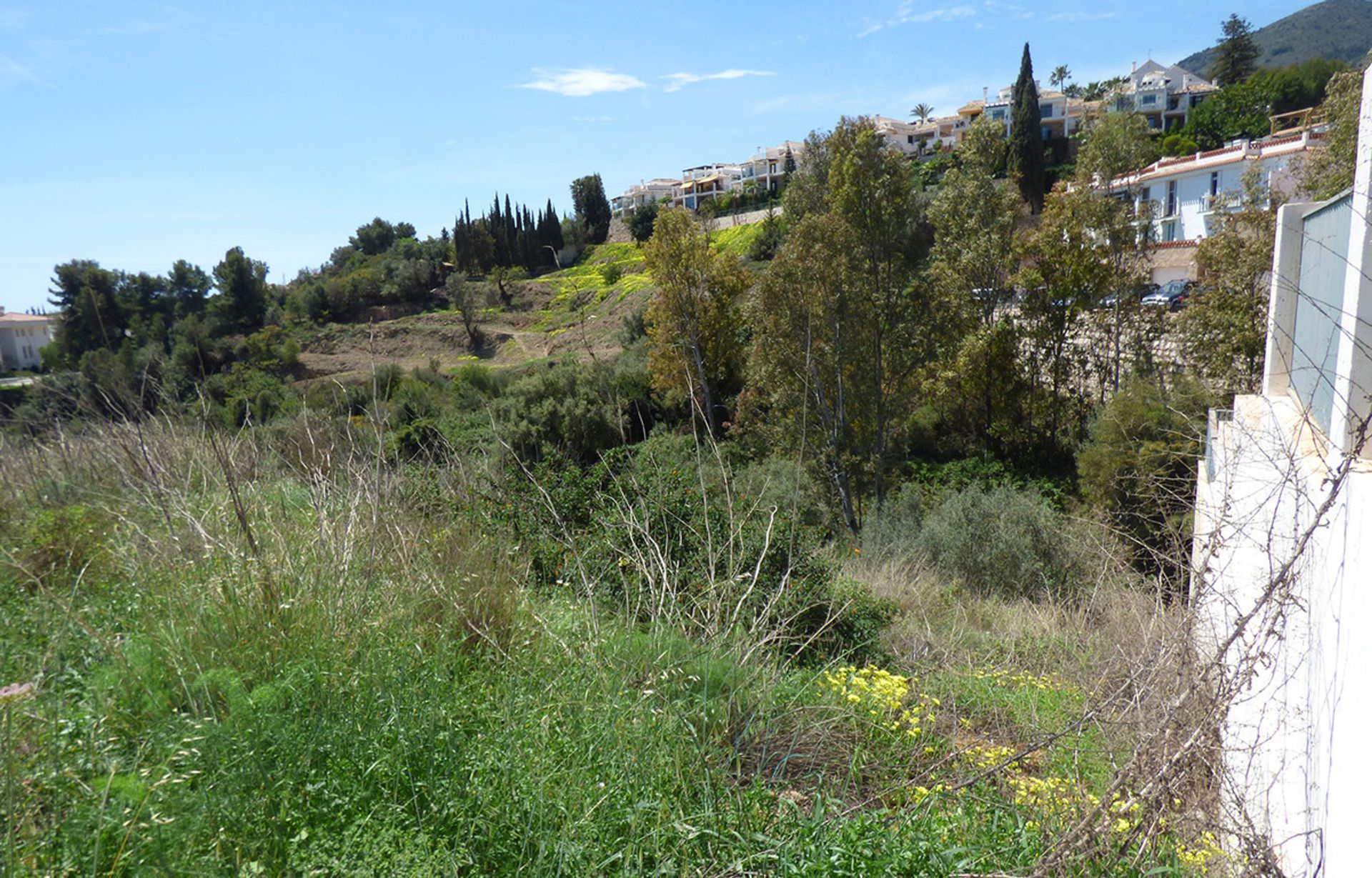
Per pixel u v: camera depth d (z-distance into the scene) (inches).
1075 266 936.9
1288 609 119.0
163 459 182.5
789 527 224.8
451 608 135.4
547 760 101.3
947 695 192.4
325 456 183.6
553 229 2583.7
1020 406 995.9
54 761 79.4
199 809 78.4
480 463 242.7
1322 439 131.2
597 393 406.9
